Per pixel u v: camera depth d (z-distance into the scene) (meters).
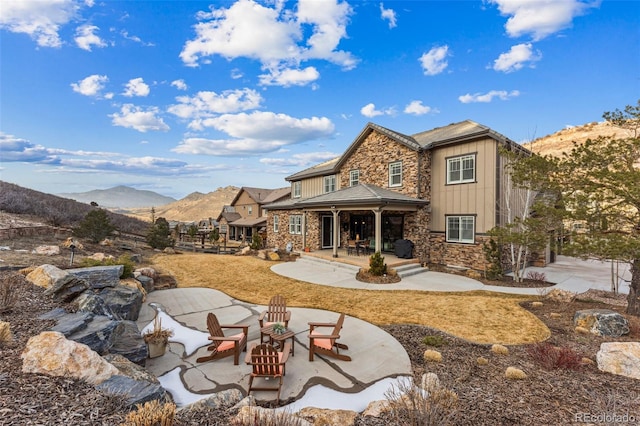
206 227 42.16
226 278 12.52
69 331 4.31
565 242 8.19
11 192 20.05
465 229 13.72
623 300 9.38
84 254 11.82
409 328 6.96
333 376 4.84
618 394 3.99
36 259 9.26
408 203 13.84
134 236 24.25
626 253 6.41
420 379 4.61
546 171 8.50
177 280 12.11
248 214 38.12
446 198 14.45
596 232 7.10
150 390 3.31
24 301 5.44
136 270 10.84
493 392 4.08
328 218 19.41
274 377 4.56
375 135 17.02
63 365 3.34
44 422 2.49
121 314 6.86
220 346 5.45
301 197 24.08
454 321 7.41
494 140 12.57
